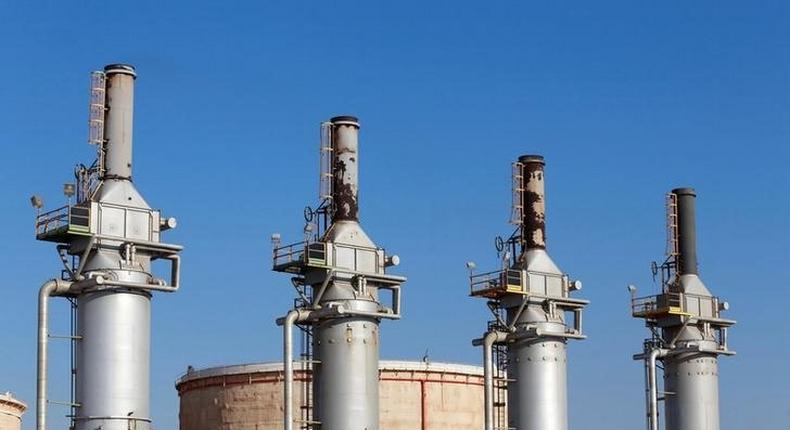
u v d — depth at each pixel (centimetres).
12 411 10394
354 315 7456
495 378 8525
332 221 7669
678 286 9519
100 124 7012
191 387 10331
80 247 6806
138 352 6750
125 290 6769
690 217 9700
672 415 9400
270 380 9881
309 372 7562
